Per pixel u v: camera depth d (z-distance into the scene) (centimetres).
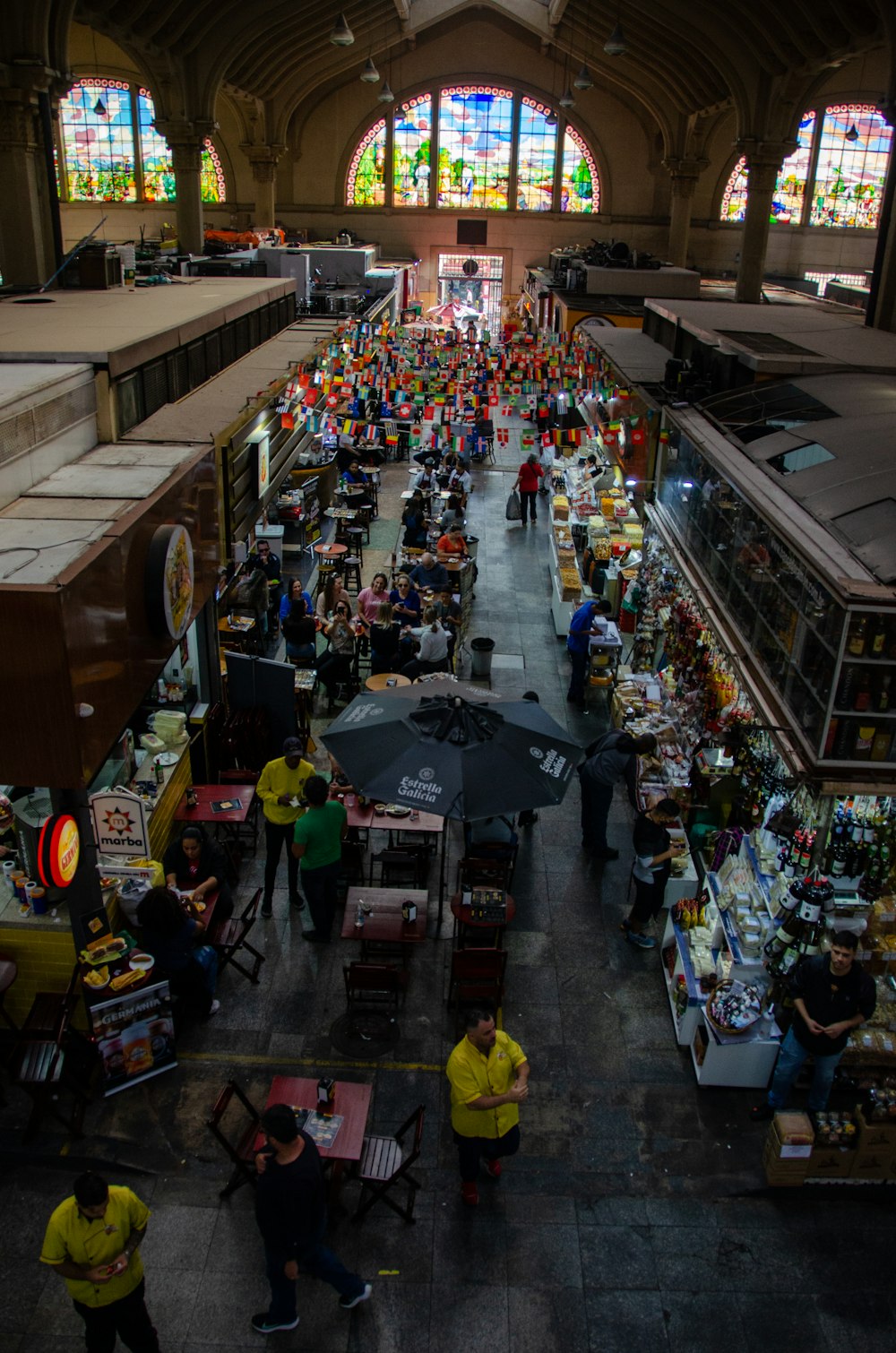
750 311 1795
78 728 591
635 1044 751
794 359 1155
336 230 4256
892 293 1594
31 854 684
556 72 4000
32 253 1497
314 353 1540
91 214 4166
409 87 4041
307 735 1111
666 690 1137
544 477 2275
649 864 818
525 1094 577
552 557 1711
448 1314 561
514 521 1997
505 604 1600
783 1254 604
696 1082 719
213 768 1009
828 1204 639
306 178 4197
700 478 1127
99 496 752
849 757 649
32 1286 571
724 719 876
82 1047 693
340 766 702
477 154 4150
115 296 1364
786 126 2644
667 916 894
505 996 790
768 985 714
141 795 843
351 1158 576
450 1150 660
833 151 4000
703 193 4131
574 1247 600
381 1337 547
